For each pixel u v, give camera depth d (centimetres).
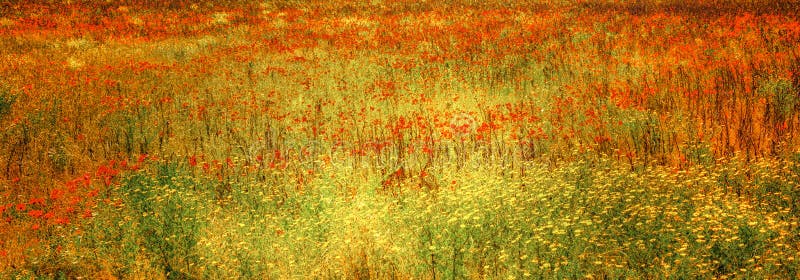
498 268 442
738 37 1346
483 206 528
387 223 529
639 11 2108
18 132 799
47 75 1174
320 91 1119
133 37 1845
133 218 541
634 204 529
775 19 1522
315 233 511
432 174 657
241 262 464
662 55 1248
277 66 1374
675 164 657
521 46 1482
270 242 499
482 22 2033
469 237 484
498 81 1138
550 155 704
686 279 402
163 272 464
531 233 488
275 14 2494
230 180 652
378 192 615
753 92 845
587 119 820
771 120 744
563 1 2633
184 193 597
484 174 637
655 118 800
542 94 1023
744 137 689
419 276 445
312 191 604
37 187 646
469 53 1438
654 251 441
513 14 2228
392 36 1820
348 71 1306
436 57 1372
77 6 2541
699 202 521
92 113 912
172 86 1149
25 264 471
